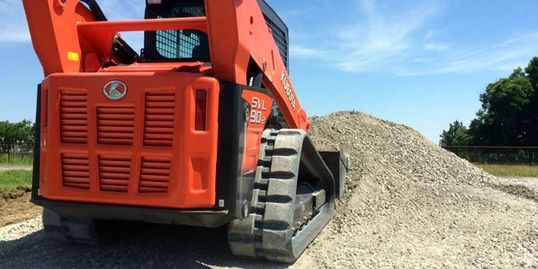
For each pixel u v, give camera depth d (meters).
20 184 12.77
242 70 4.04
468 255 5.26
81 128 3.87
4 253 5.08
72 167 3.91
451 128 63.75
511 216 7.07
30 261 4.76
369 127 11.27
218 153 3.76
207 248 5.08
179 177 3.66
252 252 4.45
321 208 6.52
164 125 3.71
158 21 4.30
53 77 3.91
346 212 6.89
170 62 5.29
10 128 53.41
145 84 3.74
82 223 4.79
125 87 3.77
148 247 5.11
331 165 7.23
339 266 4.79
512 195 8.63
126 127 3.79
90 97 3.83
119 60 5.05
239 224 4.34
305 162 5.68
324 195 6.46
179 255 4.87
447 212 7.21
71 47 4.29
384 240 5.78
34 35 4.12
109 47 4.68
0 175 15.60
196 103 3.69
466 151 24.78
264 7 5.95
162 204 3.70
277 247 4.32
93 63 4.58
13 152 29.50
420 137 11.47
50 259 4.80
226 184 3.74
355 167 8.83
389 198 7.71
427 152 10.39
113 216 4.12
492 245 5.64
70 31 4.27
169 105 3.70
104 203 3.85
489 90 42.00
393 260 5.04
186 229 5.68
